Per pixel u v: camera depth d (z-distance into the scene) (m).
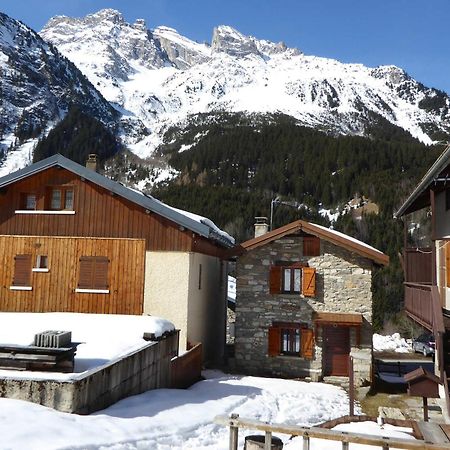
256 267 18.17
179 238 16.31
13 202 17.19
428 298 13.46
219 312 21.53
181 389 12.31
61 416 6.93
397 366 19.80
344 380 16.89
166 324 12.55
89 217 16.77
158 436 7.60
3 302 16.50
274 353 17.48
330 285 17.58
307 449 5.19
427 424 8.37
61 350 7.94
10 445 5.64
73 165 16.73
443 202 15.53
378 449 7.06
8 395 7.41
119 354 9.68
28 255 16.69
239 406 11.00
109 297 16.11
